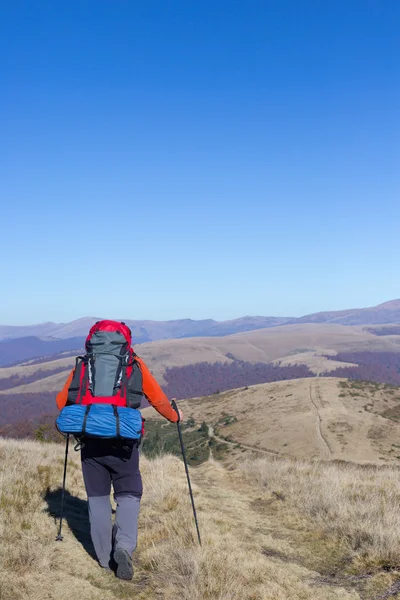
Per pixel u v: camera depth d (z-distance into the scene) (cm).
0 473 690
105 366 427
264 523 657
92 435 403
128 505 438
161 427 10456
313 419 11644
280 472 1077
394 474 1084
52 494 676
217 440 11631
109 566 445
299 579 457
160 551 489
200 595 402
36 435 2291
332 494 771
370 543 542
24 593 375
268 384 16875
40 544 473
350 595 426
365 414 11806
